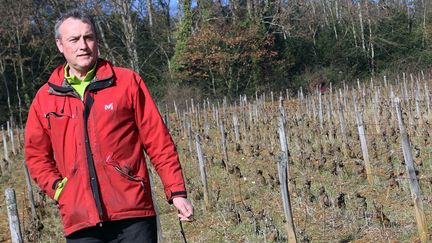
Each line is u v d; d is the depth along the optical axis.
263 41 37.16
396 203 8.52
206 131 17.16
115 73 3.29
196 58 35.78
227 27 36.78
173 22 46.34
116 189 3.18
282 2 40.62
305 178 9.45
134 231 3.19
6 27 35.94
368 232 7.23
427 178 9.36
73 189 3.19
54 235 9.34
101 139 3.19
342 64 40.97
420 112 15.04
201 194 10.66
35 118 3.32
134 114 3.30
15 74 35.56
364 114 15.97
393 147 12.28
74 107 3.22
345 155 11.88
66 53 3.25
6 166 16.05
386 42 41.19
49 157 3.36
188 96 33.31
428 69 38.12
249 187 10.65
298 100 23.28
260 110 20.78
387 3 44.38
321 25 45.06
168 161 3.29
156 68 39.19
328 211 8.29
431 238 6.64
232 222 8.45
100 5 35.12
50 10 38.50
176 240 8.23
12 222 5.83
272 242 7.33
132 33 35.72
